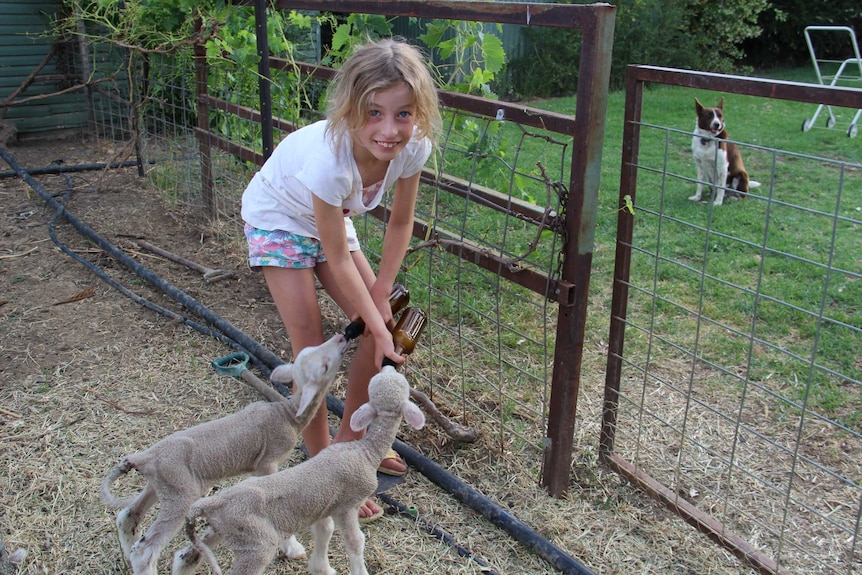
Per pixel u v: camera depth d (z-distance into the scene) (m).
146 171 7.47
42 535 2.81
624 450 3.44
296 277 2.82
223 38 5.20
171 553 2.79
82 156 8.30
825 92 2.23
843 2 16.92
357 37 4.54
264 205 2.82
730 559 2.79
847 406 3.73
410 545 2.82
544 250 3.49
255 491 2.21
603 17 2.47
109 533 2.83
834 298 4.82
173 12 6.04
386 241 2.81
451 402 3.78
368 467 2.44
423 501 3.07
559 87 13.38
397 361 2.66
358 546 2.50
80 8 7.20
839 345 4.26
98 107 9.05
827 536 2.89
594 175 2.68
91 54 8.55
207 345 4.29
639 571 2.73
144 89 7.09
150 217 6.38
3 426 3.45
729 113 11.12
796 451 2.69
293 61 4.61
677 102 11.91
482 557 2.78
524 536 2.82
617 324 3.16
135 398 3.73
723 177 6.67
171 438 2.48
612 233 5.97
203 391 3.82
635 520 2.98
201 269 5.25
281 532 2.25
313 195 2.43
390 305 2.89
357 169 2.46
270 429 2.62
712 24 14.70
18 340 4.27
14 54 8.70
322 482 2.32
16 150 8.52
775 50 17.48
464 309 4.70
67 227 6.11
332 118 2.35
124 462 2.44
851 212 6.47
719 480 3.22
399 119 2.29
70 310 4.66
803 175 7.70
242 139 5.73
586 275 2.82
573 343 2.89
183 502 2.42
